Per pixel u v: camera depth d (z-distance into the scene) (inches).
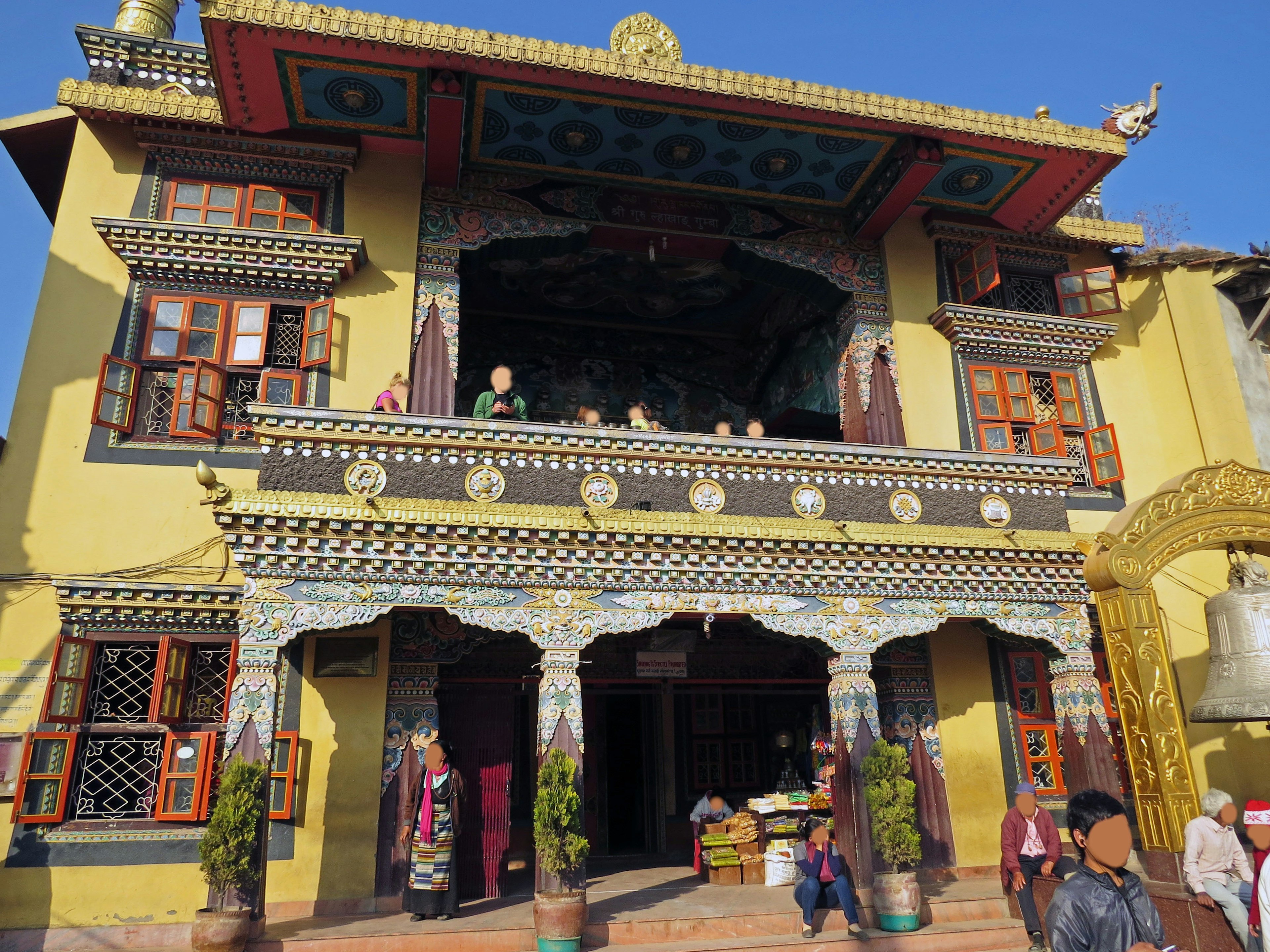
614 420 660.1
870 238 541.3
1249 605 344.5
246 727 328.2
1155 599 380.5
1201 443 541.6
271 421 368.2
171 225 434.9
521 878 473.4
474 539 362.9
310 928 341.1
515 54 412.2
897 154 484.7
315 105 448.8
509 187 501.7
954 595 413.1
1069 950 145.7
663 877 458.9
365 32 398.6
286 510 343.9
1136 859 440.5
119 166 457.4
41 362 422.0
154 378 435.8
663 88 430.3
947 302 527.5
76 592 383.9
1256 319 547.5
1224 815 318.0
